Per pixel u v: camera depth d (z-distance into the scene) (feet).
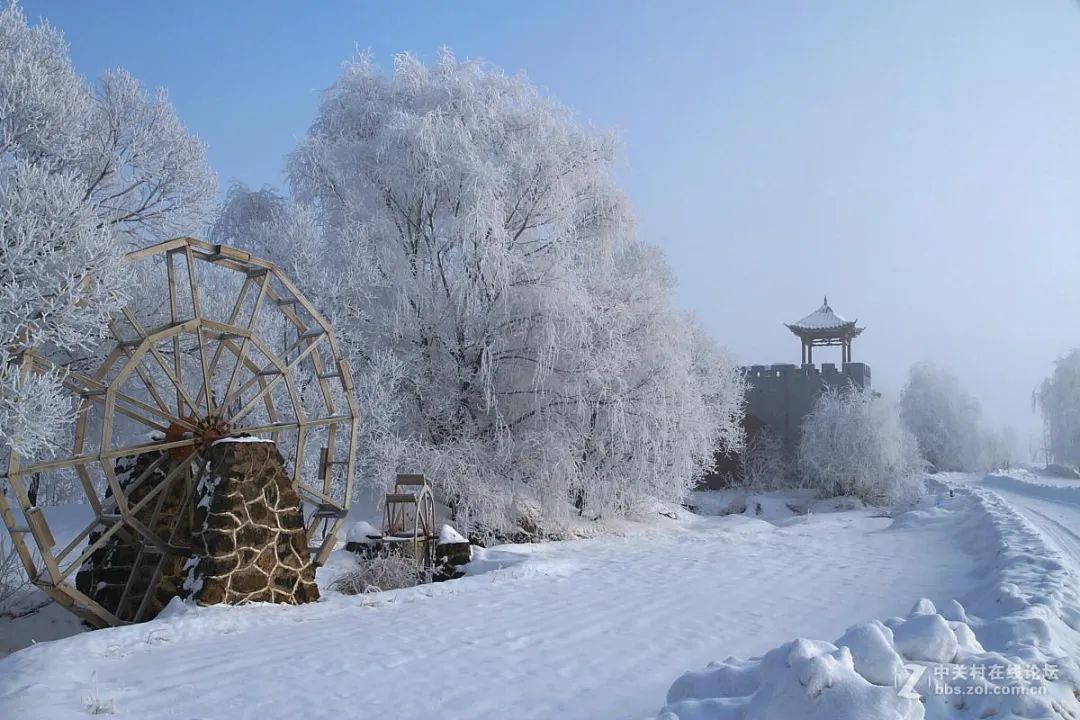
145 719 18.71
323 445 57.77
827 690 12.96
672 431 73.20
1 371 33.73
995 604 24.04
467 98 70.59
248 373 55.83
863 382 157.48
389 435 60.90
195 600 34.22
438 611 32.86
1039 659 14.94
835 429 136.67
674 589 37.73
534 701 19.60
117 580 38.78
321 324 45.80
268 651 26.07
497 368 68.54
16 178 38.70
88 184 52.75
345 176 69.36
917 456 140.15
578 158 72.90
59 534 48.83
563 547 61.16
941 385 229.25
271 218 73.46
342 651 25.63
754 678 15.38
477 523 64.39
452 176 65.98
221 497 35.22
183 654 26.02
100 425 56.39
